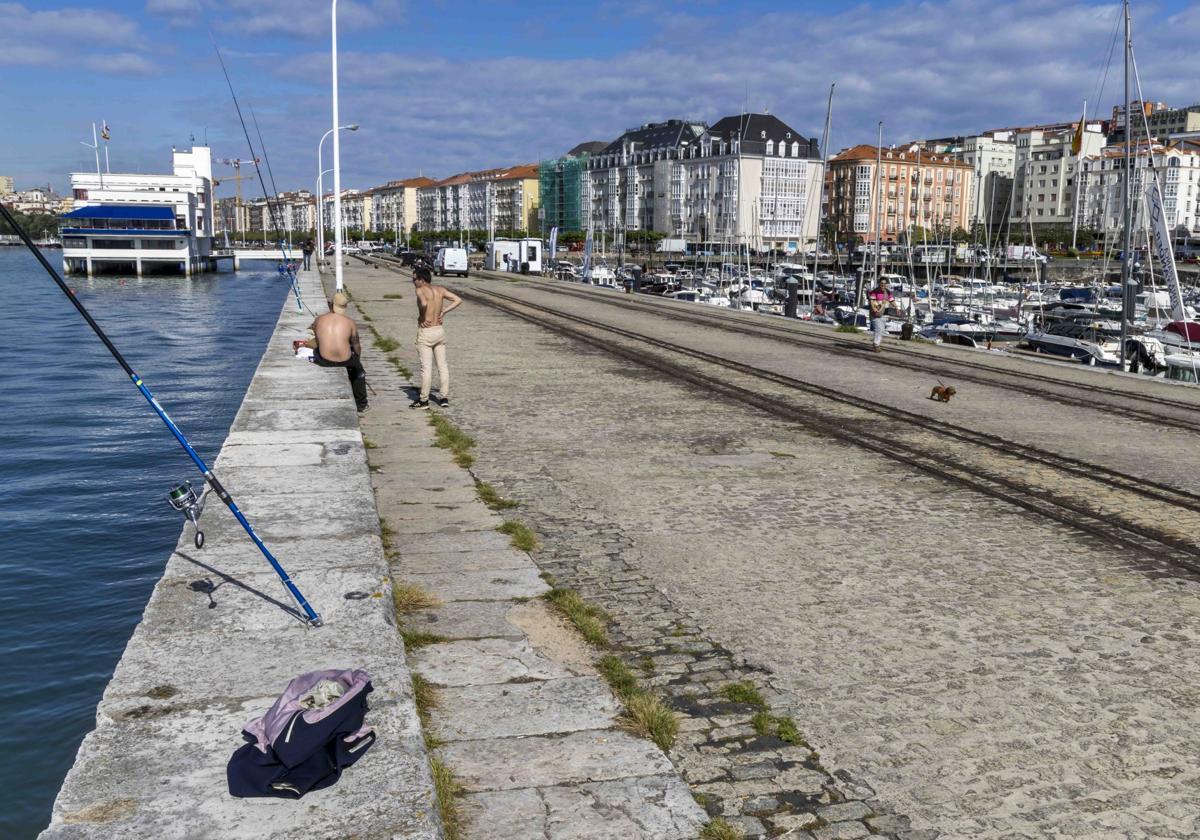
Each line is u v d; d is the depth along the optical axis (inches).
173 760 136.0
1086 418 582.2
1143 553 305.6
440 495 355.3
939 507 358.6
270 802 126.4
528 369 743.7
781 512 346.0
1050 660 218.1
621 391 643.5
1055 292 2992.1
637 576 271.1
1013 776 167.2
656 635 227.3
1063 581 275.4
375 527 255.4
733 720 185.3
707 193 6013.8
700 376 730.8
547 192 7790.4
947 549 304.8
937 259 3838.6
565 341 978.1
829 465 428.8
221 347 1788.9
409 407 547.5
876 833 149.3
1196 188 6259.8
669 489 376.8
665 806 151.0
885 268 4399.6
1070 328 1582.2
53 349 1694.1
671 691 197.5
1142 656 221.9
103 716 148.6
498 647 213.2
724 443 474.3
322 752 132.6
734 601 252.2
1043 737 181.5
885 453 458.3
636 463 423.5
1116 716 190.9
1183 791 163.5
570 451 445.4
